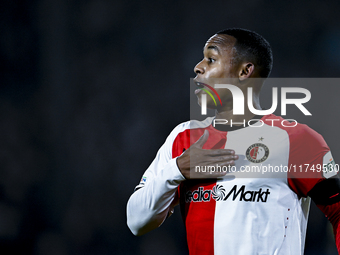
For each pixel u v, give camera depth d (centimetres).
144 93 3934
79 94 3856
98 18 3925
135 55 3962
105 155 3756
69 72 3878
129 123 3856
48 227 3434
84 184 3653
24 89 3778
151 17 3978
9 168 3572
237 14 4038
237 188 688
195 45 3994
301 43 4028
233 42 768
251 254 660
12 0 3788
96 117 3822
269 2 4028
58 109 3784
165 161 792
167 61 3959
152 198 710
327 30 4000
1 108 3716
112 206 3597
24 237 3341
